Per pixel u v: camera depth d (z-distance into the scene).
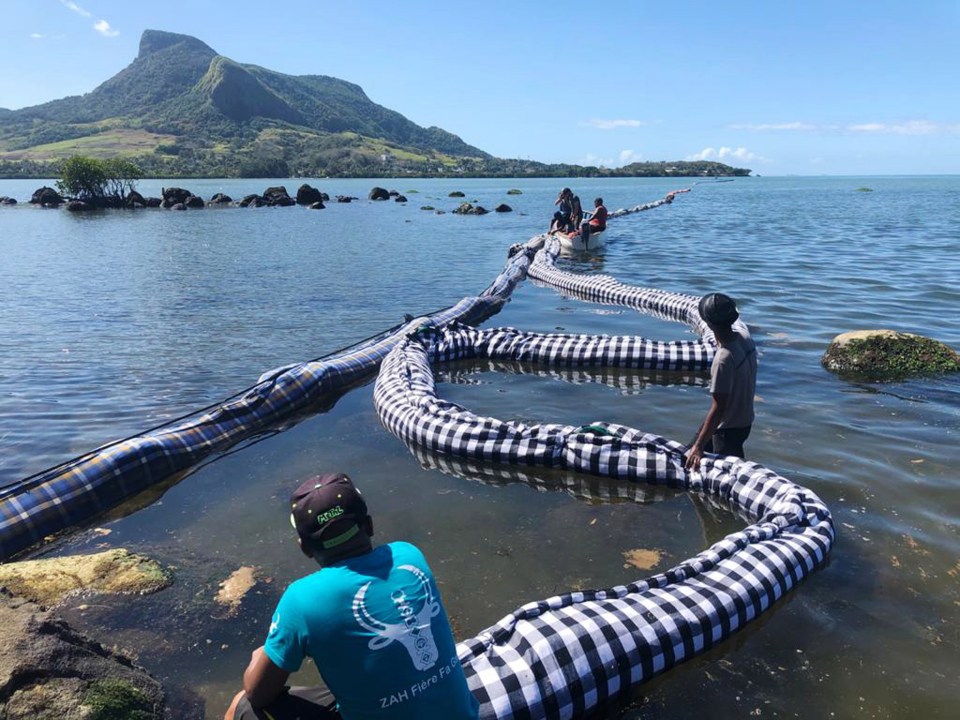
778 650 4.44
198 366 10.65
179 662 4.42
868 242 24.12
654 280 17.02
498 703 3.76
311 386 9.07
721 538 5.78
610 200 61.72
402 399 8.32
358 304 15.23
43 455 7.52
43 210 52.41
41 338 12.30
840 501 6.17
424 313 14.30
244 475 7.06
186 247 26.14
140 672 4.07
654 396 9.16
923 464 6.84
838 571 5.21
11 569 5.09
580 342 10.69
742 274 17.61
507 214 45.66
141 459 6.85
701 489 6.54
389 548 3.02
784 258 20.41
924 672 4.23
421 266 21.03
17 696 3.38
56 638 3.76
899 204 51.94
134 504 6.54
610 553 5.55
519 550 5.59
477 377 10.11
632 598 4.54
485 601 4.93
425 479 6.86
